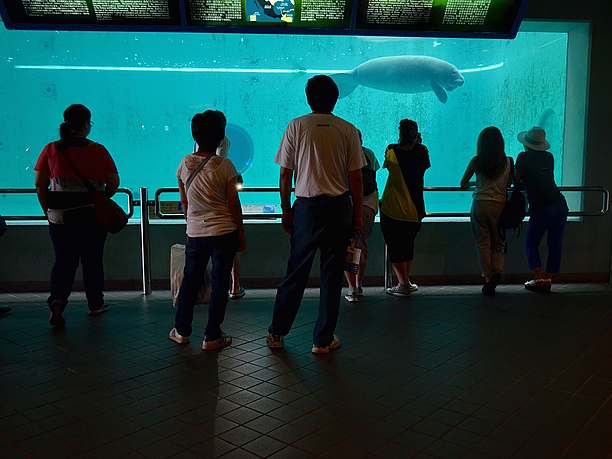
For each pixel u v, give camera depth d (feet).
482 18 18.78
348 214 12.39
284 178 12.65
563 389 10.75
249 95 33.99
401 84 30.37
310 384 11.00
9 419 9.39
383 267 20.71
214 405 9.98
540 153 18.85
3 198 31.53
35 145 33.88
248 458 8.04
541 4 20.04
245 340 13.93
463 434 8.84
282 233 20.22
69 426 9.13
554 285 20.80
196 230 12.75
